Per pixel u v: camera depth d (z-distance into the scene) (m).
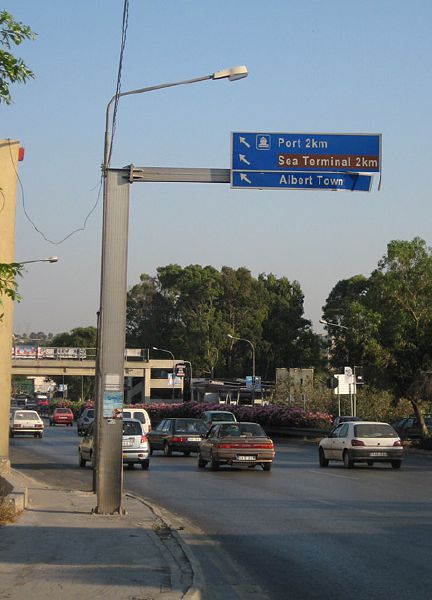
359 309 42.91
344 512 16.27
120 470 15.29
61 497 18.12
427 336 42.06
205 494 20.12
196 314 103.06
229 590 9.55
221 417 48.25
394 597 9.07
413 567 10.76
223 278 107.00
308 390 61.03
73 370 82.50
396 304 42.53
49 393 168.00
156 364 89.81
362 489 20.75
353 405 46.84
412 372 43.25
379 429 28.41
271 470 27.83
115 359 15.37
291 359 107.19
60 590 8.65
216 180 16.91
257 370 104.88
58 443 48.62
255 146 17.78
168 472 27.39
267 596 9.23
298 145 17.88
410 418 47.69
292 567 10.87
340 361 89.19
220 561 11.32
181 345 103.19
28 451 40.19
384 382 45.41
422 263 42.25
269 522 15.02
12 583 8.93
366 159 17.97
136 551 11.12
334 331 94.62
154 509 16.09
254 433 28.03
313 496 19.27
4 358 24.84
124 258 15.56
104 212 15.66
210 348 100.94
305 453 38.50
